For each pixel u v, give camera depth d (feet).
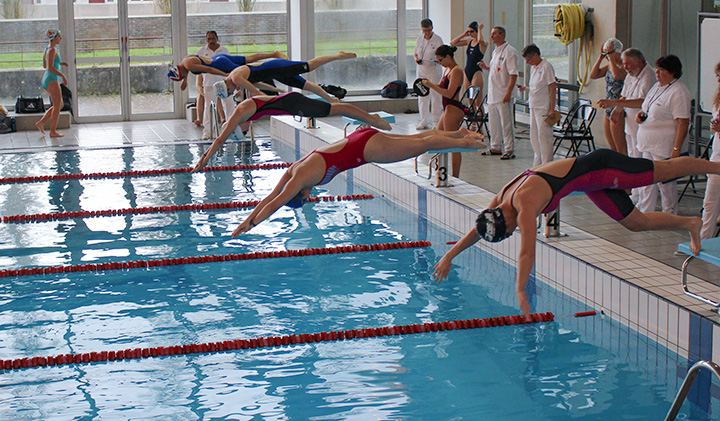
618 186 14.07
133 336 16.61
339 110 16.80
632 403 13.55
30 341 16.37
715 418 12.99
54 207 27.89
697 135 26.30
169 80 48.96
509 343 16.22
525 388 14.17
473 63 34.30
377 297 18.93
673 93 19.80
